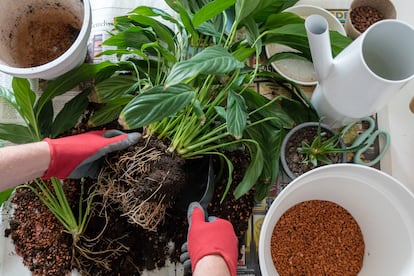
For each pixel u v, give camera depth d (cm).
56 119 88
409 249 80
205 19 78
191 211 84
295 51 100
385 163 97
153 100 70
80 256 91
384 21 76
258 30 83
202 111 79
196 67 68
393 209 82
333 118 93
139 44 89
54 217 93
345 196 91
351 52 76
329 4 101
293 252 94
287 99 92
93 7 101
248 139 86
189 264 84
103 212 91
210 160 88
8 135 85
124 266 91
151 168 81
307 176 80
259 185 89
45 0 94
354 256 94
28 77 80
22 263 91
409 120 98
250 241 93
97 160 85
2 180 69
